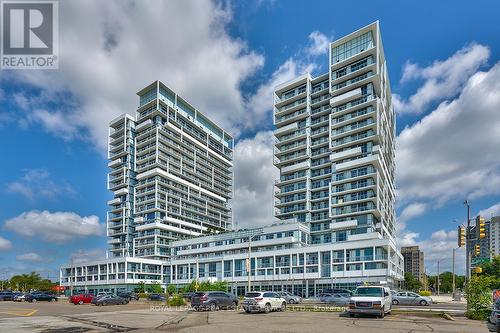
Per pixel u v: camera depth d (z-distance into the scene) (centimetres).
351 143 8694
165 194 11912
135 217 12069
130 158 12575
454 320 2155
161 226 11362
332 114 9181
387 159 9850
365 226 8006
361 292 2452
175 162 12588
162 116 12594
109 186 12938
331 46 9581
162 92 12731
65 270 12131
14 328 1897
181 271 10131
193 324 2041
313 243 8894
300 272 7812
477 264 3866
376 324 1944
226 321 2175
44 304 4906
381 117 8938
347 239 8081
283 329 1758
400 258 9088
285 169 9875
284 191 9881
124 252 11906
